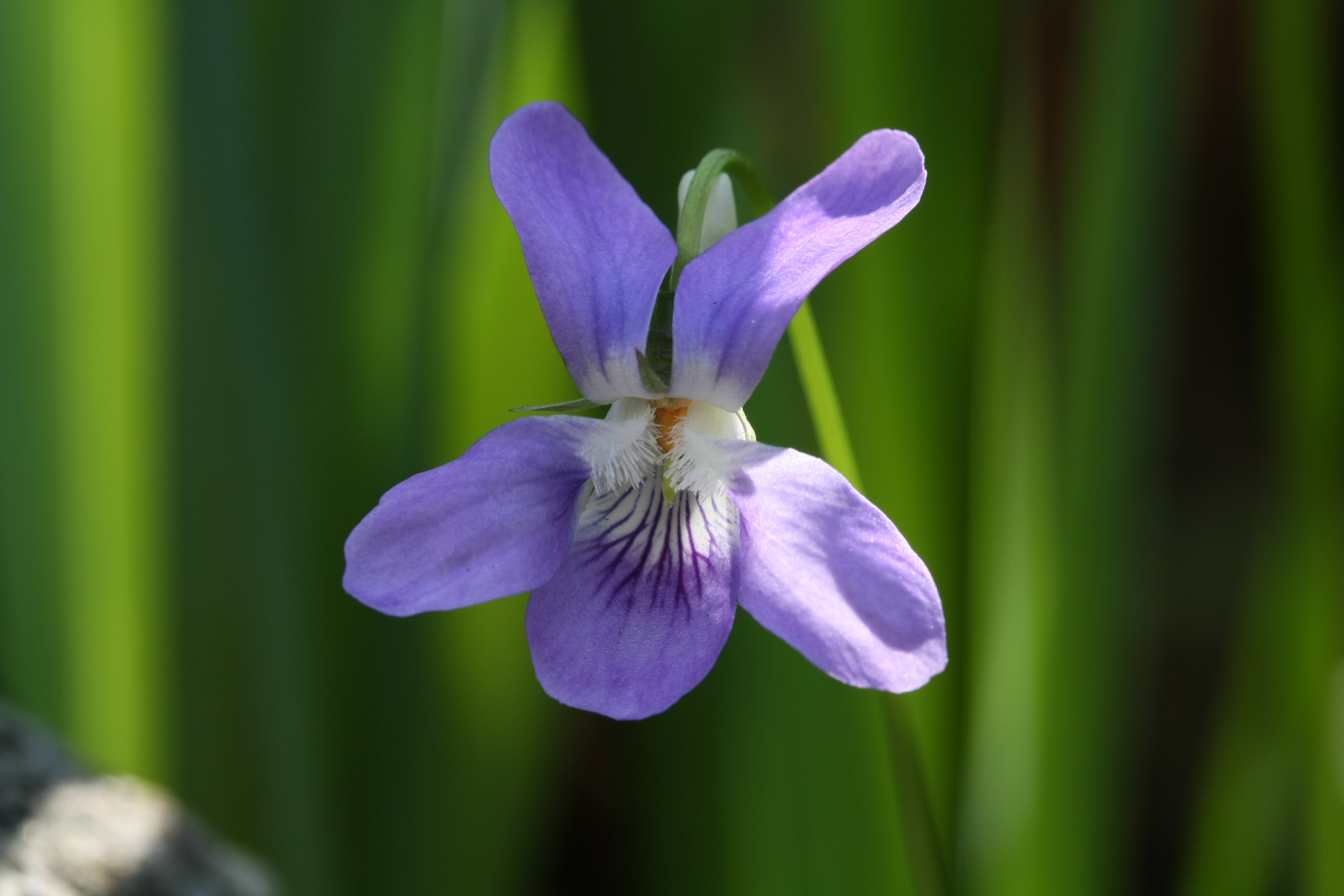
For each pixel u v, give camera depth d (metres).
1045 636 0.20
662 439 0.16
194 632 0.20
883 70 0.20
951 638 0.20
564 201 0.16
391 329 0.20
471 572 0.16
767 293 0.16
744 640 0.20
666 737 0.20
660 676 0.16
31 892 0.17
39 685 0.20
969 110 0.20
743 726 0.20
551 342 0.20
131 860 0.18
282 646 0.20
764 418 0.19
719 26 0.20
